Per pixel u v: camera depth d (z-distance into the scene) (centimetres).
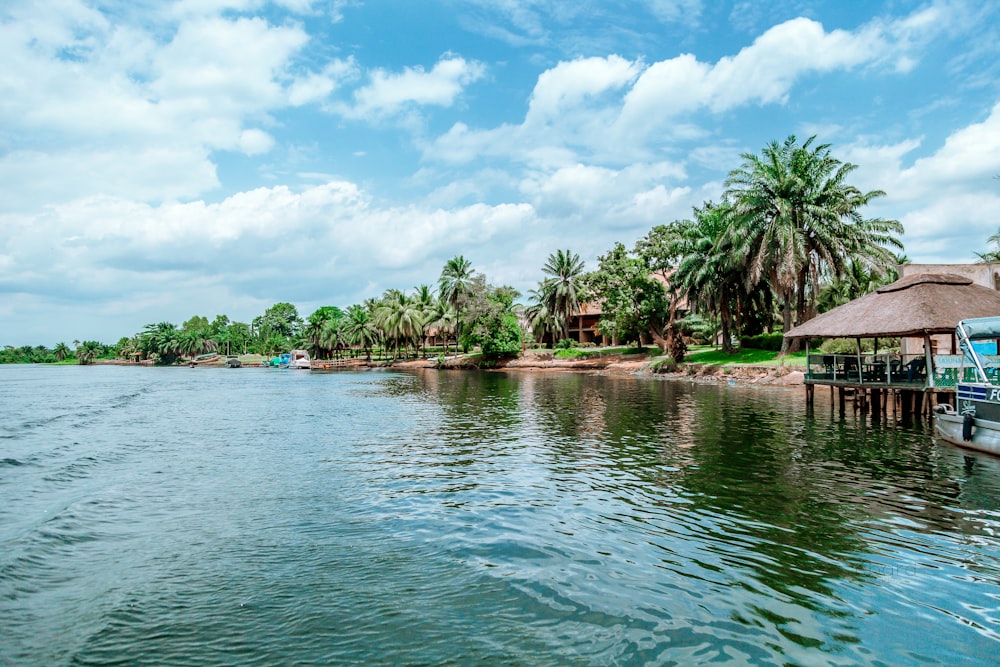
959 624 644
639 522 997
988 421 1545
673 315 5653
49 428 2373
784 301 4516
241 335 18375
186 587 739
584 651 587
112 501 1152
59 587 739
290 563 819
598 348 7869
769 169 4391
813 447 1667
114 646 598
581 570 789
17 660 570
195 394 4531
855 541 898
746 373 4338
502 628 633
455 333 9962
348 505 1116
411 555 846
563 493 1189
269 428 2284
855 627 638
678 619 652
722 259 4912
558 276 8569
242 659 575
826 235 4147
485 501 1136
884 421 2189
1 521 1026
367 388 4784
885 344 3816
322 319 13412
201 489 1249
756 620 651
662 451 1631
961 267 3152
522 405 2970
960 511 1048
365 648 595
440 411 2775
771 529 957
